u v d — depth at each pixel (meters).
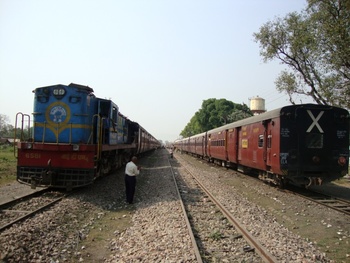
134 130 29.11
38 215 9.02
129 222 9.31
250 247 6.73
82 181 12.70
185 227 8.06
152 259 5.97
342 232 8.33
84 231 8.18
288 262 5.81
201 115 78.00
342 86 19.91
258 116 17.06
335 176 13.70
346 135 13.84
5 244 6.41
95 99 15.12
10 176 18.12
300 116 13.58
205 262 5.91
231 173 23.39
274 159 14.03
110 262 6.17
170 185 16.09
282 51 23.84
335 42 18.17
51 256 6.37
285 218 9.87
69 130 13.44
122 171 22.20
